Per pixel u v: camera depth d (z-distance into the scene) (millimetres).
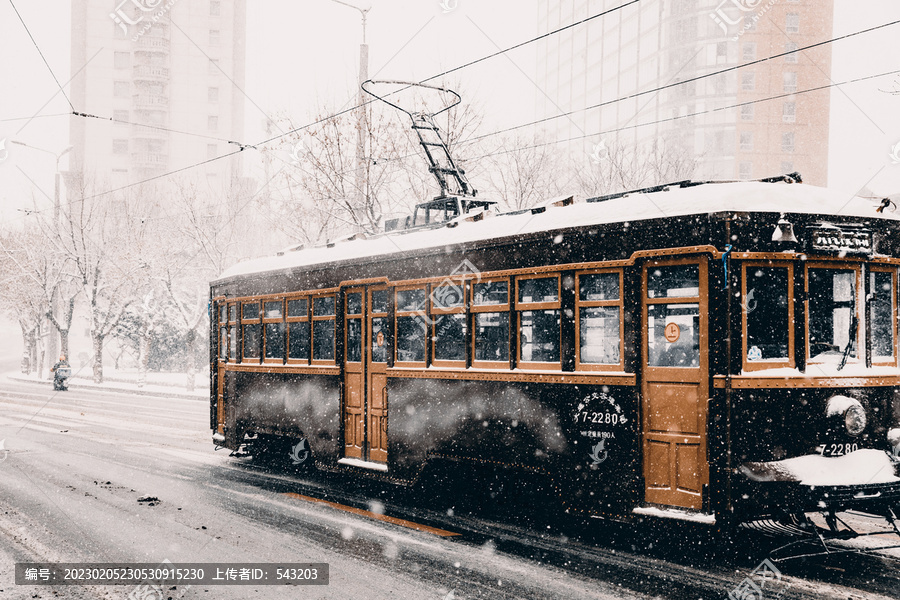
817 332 6426
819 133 49344
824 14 48938
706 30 49094
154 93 61906
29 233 35562
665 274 6500
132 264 30453
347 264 9648
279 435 10938
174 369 39719
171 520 7984
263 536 7301
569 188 24109
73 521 7918
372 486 10031
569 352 6957
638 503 6488
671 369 6398
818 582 5746
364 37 16812
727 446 6086
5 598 5508
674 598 5402
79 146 61500
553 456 7031
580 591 5586
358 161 17969
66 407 22109
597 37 59000
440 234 8539
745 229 6238
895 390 6586
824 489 5879
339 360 9742
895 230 6738
